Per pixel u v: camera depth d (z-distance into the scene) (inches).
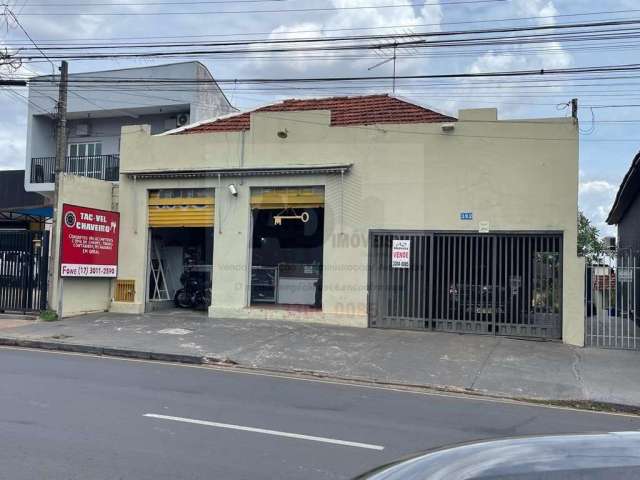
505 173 551.2
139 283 671.8
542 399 359.6
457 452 102.3
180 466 199.5
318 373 411.8
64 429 239.6
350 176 594.2
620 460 92.9
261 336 526.9
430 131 572.7
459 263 560.1
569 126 538.3
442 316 561.0
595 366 439.5
